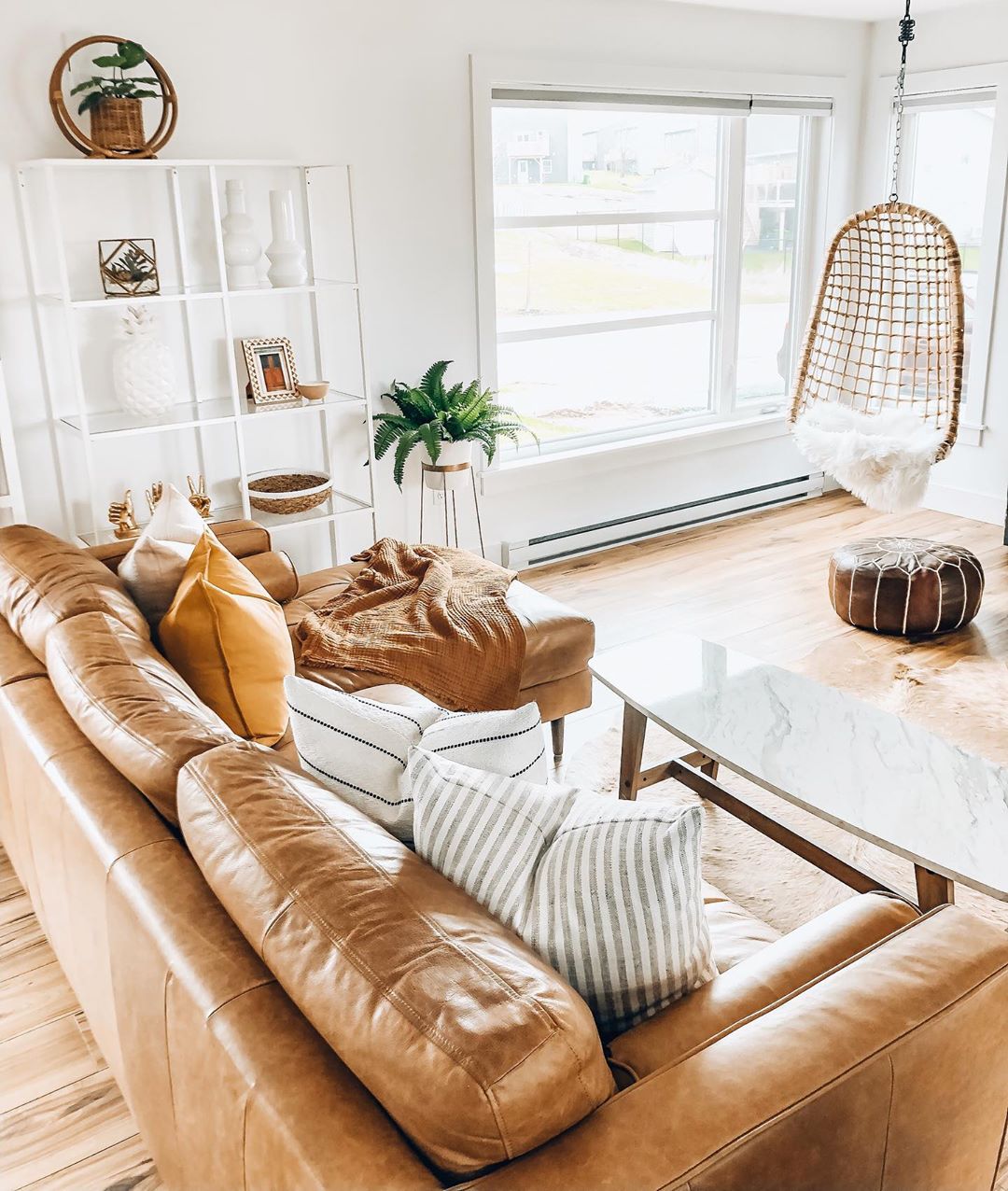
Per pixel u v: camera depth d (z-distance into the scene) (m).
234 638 2.28
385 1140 1.04
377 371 4.30
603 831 1.30
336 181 4.02
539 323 4.82
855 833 2.06
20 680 2.12
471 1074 0.98
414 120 4.13
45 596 2.26
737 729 2.49
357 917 1.18
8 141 3.36
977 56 4.98
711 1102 1.10
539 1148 1.04
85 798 1.66
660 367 5.27
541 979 1.10
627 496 5.20
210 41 3.63
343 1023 1.09
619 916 1.26
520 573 4.83
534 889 1.31
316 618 3.01
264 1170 1.11
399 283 4.27
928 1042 1.24
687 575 4.74
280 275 3.70
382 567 3.37
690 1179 1.02
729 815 2.91
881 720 2.54
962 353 3.95
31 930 2.48
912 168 5.45
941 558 3.97
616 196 4.89
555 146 4.65
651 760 3.18
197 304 3.83
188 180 3.70
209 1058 1.23
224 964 1.29
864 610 3.99
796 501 5.87
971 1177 1.43
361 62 3.96
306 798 1.42
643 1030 1.29
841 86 5.37
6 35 3.28
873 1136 1.22
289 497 3.75
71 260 3.54
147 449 3.85
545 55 4.38
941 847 1.99
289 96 3.83
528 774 1.61
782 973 1.38
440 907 1.22
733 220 5.23
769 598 4.43
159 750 1.60
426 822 1.40
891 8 4.93
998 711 3.38
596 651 3.94
